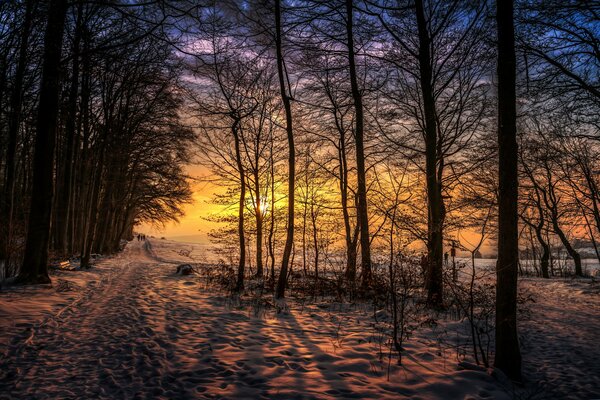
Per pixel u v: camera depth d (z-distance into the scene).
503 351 5.18
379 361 5.45
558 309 11.40
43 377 4.54
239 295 11.42
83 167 22.95
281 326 7.60
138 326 7.04
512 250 5.25
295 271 17.06
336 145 17.25
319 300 11.23
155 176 28.92
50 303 8.34
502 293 5.27
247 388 4.40
